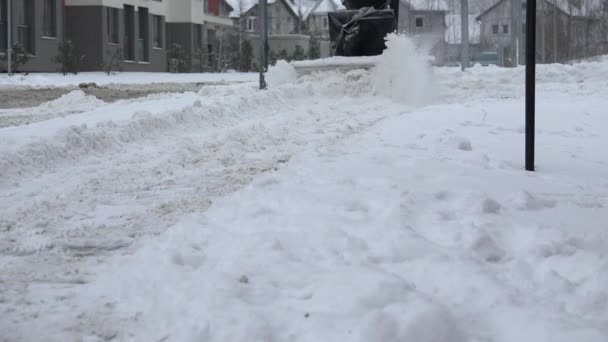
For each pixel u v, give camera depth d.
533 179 10.19
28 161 11.75
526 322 4.96
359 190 8.77
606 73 30.70
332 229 6.93
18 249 7.38
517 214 7.93
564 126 16.27
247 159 12.64
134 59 66.38
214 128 17.17
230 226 7.58
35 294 6.00
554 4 73.25
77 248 7.43
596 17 96.94
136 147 14.11
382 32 26.45
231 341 4.80
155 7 69.75
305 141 14.48
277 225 7.40
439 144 12.71
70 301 5.84
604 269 5.94
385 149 12.25
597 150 13.17
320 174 9.73
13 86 37.44
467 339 4.83
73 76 53.44
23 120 19.14
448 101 24.22
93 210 9.08
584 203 8.71
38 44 55.69
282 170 10.23
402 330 4.79
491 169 10.79
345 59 25.78
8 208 9.16
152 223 8.30
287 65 26.25
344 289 5.39
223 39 86.19
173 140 15.04
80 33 60.50
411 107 22.00
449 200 8.41
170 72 72.06
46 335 5.15
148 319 5.35
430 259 6.20
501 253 6.62
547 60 80.31
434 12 123.56
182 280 5.89
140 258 6.70
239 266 6.10
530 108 10.98
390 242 6.56
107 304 5.72
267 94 21.88
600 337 4.71
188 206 9.10
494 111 19.33
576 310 5.34
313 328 4.88
